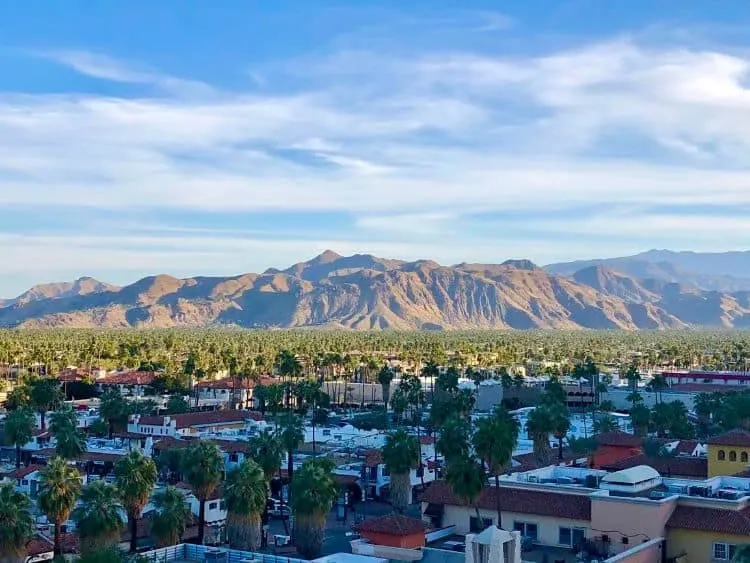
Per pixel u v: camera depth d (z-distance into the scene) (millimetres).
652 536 71375
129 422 179000
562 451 144625
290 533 107000
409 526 74812
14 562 77188
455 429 101312
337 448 156750
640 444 121938
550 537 77125
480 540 57156
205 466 94250
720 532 70125
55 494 85938
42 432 171375
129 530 97250
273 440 111312
